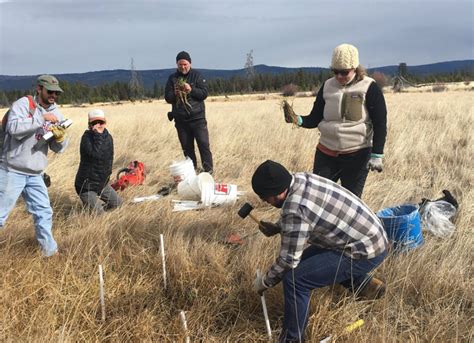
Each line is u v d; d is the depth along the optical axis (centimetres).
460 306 346
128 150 884
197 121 696
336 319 326
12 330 323
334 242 298
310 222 285
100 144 527
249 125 1134
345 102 409
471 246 421
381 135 406
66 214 552
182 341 315
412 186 610
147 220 485
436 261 397
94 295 360
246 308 353
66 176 676
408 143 819
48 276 384
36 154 404
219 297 362
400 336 309
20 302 349
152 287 378
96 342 315
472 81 8531
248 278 371
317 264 301
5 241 432
